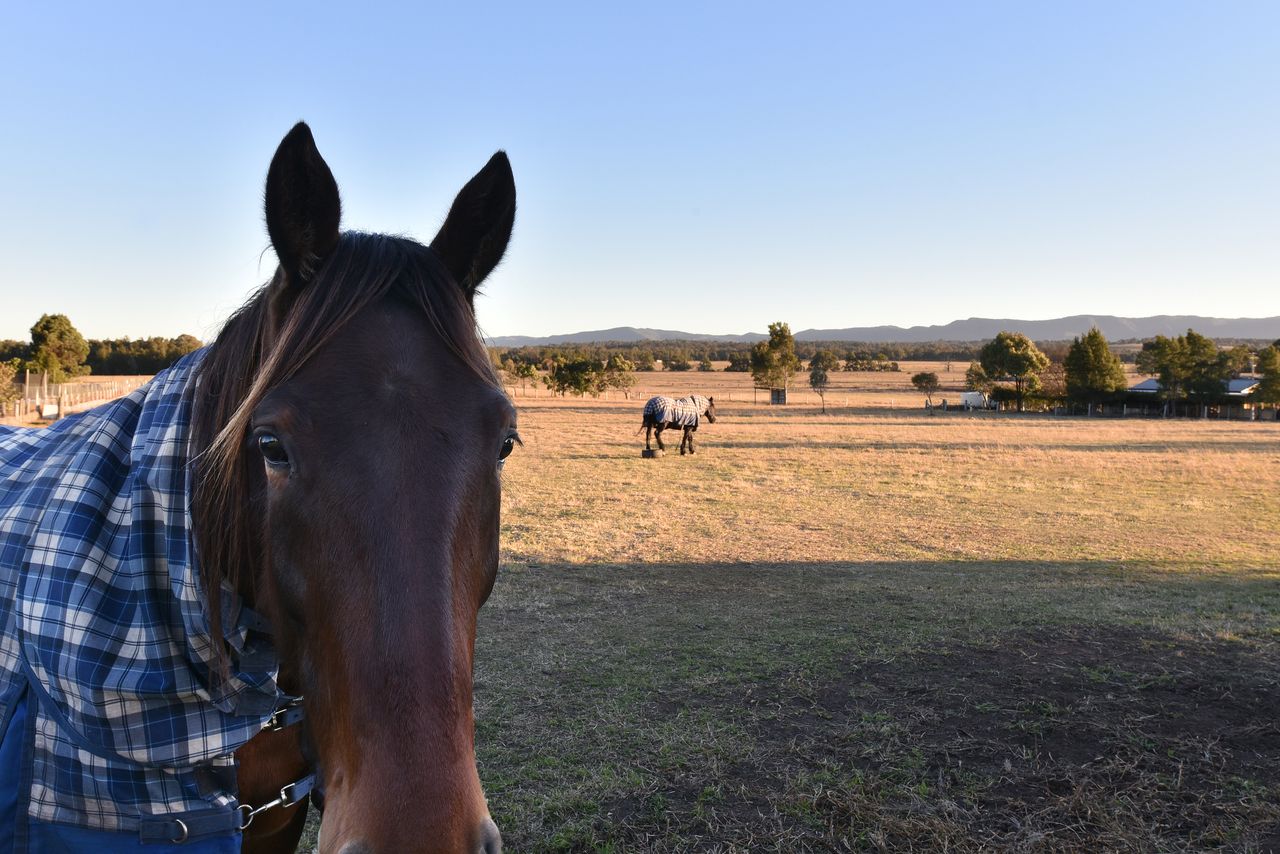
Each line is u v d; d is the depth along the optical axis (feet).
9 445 5.97
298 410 3.84
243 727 4.81
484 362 4.47
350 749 3.46
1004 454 68.59
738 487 48.49
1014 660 18.88
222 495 4.38
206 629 4.46
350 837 3.26
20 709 4.60
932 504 43.34
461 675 3.56
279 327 4.24
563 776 13.38
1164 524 38.17
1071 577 27.61
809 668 18.37
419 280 4.37
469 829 3.27
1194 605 23.77
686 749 14.34
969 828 11.89
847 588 25.81
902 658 19.04
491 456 4.19
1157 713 15.78
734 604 23.75
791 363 179.32
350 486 3.74
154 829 4.55
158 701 4.54
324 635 3.71
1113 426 113.91
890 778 13.34
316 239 4.31
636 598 24.30
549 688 17.13
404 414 3.92
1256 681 17.40
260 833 5.61
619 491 46.24
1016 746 14.44
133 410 5.19
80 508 4.69
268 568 4.10
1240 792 12.79
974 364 215.72
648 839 11.64
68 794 4.45
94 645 4.42
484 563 4.23
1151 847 11.39
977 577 27.50
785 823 12.07
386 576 3.59
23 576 4.67
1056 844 11.45
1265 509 42.63
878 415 139.64
